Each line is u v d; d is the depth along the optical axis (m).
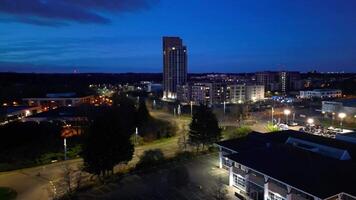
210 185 48.69
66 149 68.06
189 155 63.06
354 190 34.75
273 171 41.06
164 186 48.56
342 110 117.31
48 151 67.94
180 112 131.75
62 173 55.72
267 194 41.25
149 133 87.88
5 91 167.25
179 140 75.25
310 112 136.75
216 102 175.12
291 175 39.34
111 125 50.34
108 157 49.03
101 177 52.41
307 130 93.56
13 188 50.06
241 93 182.50
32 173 56.97
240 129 79.00
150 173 54.12
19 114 113.94
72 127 84.62
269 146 51.38
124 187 48.47
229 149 54.19
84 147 49.56
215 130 66.69
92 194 46.31
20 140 70.38
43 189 49.38
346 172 39.22
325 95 198.25
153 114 129.75
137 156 65.88
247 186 45.16
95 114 94.75
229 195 45.06
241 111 128.75
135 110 105.00
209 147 67.19
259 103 174.00
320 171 39.41
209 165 57.91
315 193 34.34
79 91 187.75
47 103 146.25
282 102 175.25
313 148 50.47
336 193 34.19
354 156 46.94
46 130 77.44
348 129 95.50
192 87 182.00
